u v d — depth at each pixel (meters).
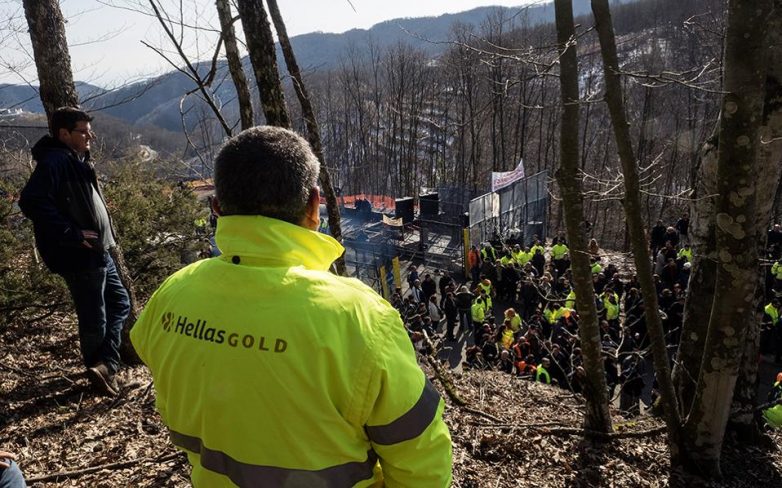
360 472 1.21
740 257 3.93
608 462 4.84
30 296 6.27
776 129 4.48
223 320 1.18
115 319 4.78
